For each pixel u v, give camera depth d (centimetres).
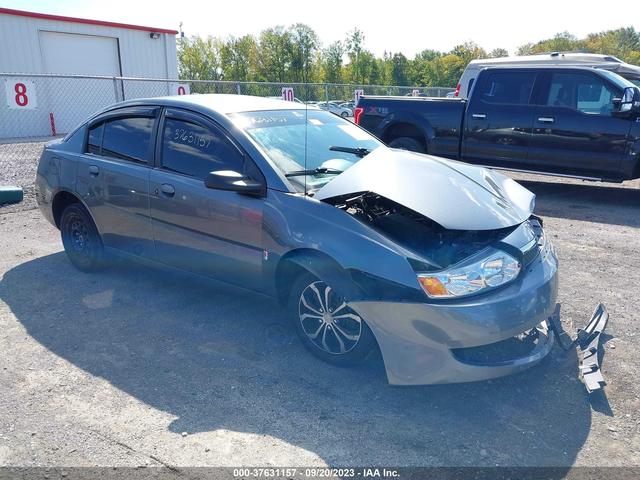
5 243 621
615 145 786
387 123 957
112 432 288
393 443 279
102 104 2359
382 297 302
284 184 356
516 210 353
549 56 1149
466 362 296
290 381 334
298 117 446
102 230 477
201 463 265
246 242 368
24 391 326
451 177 365
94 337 393
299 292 353
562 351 365
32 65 2155
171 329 404
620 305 443
